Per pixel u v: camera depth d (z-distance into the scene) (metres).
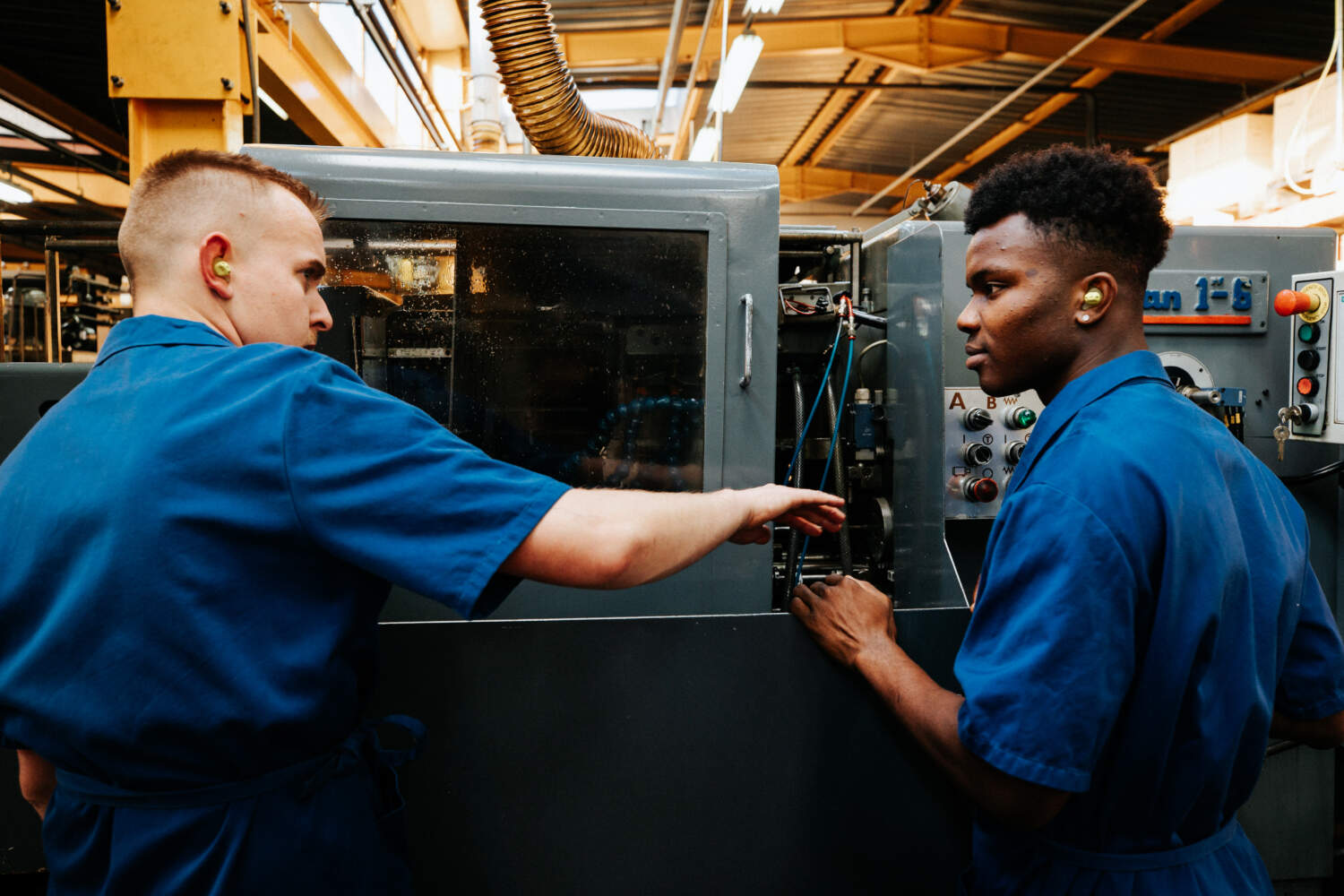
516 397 1.36
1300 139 2.71
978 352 0.76
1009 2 4.21
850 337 1.47
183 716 0.58
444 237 1.32
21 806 1.00
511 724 0.90
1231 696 0.66
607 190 1.32
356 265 1.31
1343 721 0.76
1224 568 0.64
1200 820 0.69
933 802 0.94
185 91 1.66
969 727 0.64
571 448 1.37
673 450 1.36
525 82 1.94
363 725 0.72
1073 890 0.69
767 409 1.36
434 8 4.32
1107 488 0.64
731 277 1.35
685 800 0.92
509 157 1.31
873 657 0.84
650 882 0.92
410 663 0.89
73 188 5.59
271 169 0.75
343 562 0.64
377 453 0.60
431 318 1.33
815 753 0.93
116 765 0.59
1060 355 0.73
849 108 5.88
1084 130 6.10
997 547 0.69
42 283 4.62
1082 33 4.53
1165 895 0.67
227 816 0.61
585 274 1.34
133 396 0.62
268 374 0.63
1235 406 1.59
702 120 6.02
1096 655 0.60
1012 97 4.80
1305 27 4.25
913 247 1.43
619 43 4.55
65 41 3.66
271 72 3.03
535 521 0.59
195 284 0.69
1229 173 2.95
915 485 1.44
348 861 0.66
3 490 0.62
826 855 0.93
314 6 3.54
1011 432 1.51
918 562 1.42
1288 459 1.65
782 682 0.92
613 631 0.90
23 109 4.08
